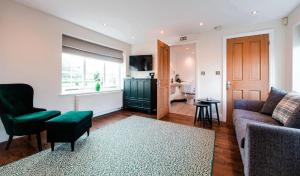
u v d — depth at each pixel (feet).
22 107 7.91
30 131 6.77
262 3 8.07
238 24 11.00
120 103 15.81
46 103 9.77
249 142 4.03
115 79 16.24
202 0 7.78
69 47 11.35
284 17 9.76
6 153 6.74
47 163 5.93
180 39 13.96
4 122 6.98
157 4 8.21
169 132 9.36
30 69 8.94
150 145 7.55
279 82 10.12
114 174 5.30
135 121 11.68
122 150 7.03
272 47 10.27
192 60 22.40
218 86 12.26
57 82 10.35
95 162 6.03
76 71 12.60
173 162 6.07
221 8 8.61
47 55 9.73
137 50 16.80
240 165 5.98
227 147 7.54
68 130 6.77
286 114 5.85
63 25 10.55
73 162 6.02
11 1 8.07
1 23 7.79
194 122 11.44
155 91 14.83
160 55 12.94
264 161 3.92
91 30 12.59
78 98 11.58
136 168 5.66
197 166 5.82
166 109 14.25
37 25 9.18
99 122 11.39
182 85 22.04
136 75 16.90
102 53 14.03
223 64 11.94
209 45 12.56
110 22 10.85
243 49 11.22
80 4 8.37
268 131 3.87
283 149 3.77
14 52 8.27
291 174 3.75
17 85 7.98
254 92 10.93
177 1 7.88
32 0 8.04
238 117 7.43
